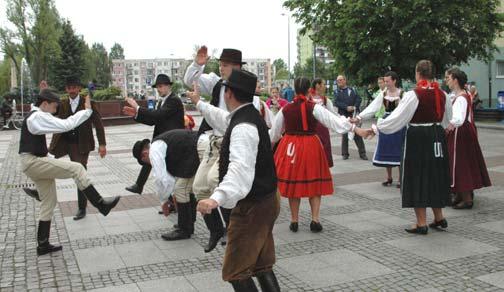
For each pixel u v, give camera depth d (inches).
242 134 118.3
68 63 1993.1
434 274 171.0
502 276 167.9
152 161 202.4
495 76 1082.7
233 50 191.3
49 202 203.0
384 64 812.0
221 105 191.8
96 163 469.7
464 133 255.3
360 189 315.0
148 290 163.0
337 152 497.4
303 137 221.3
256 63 5246.1
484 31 807.1
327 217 250.2
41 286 168.9
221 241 207.5
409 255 190.9
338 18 842.2
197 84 183.2
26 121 195.9
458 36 827.4
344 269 178.1
